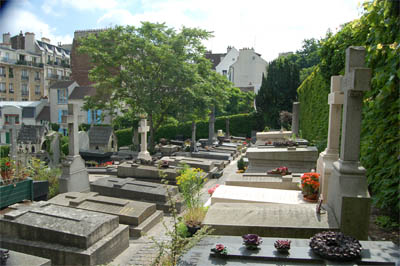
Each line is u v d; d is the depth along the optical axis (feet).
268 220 18.75
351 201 16.78
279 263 14.20
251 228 18.29
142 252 22.36
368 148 21.47
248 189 28.99
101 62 79.97
